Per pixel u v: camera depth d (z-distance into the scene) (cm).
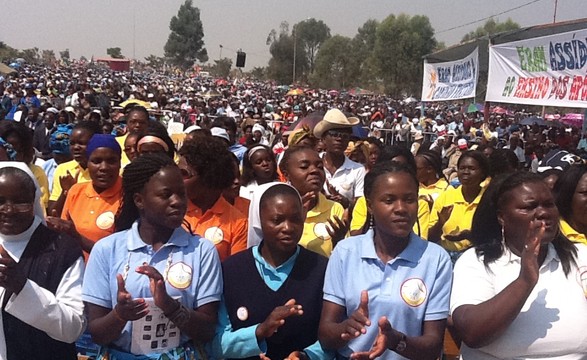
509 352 272
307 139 610
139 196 302
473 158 524
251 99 5172
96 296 293
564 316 270
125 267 294
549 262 281
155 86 6525
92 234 433
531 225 267
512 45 1340
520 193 278
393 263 290
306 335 309
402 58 6600
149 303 286
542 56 1235
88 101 1948
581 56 1116
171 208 293
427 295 285
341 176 595
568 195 384
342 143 591
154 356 288
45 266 290
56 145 663
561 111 4450
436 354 280
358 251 298
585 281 279
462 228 527
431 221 544
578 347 269
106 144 440
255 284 309
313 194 411
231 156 403
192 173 385
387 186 287
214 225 389
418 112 4281
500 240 293
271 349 308
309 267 314
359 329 262
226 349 298
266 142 1470
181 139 971
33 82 4291
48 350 294
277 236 302
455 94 1845
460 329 276
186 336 299
